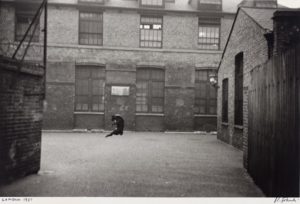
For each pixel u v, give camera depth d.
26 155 7.14
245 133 9.27
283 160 4.80
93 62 21.05
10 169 6.48
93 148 12.53
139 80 21.70
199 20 22.09
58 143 14.04
